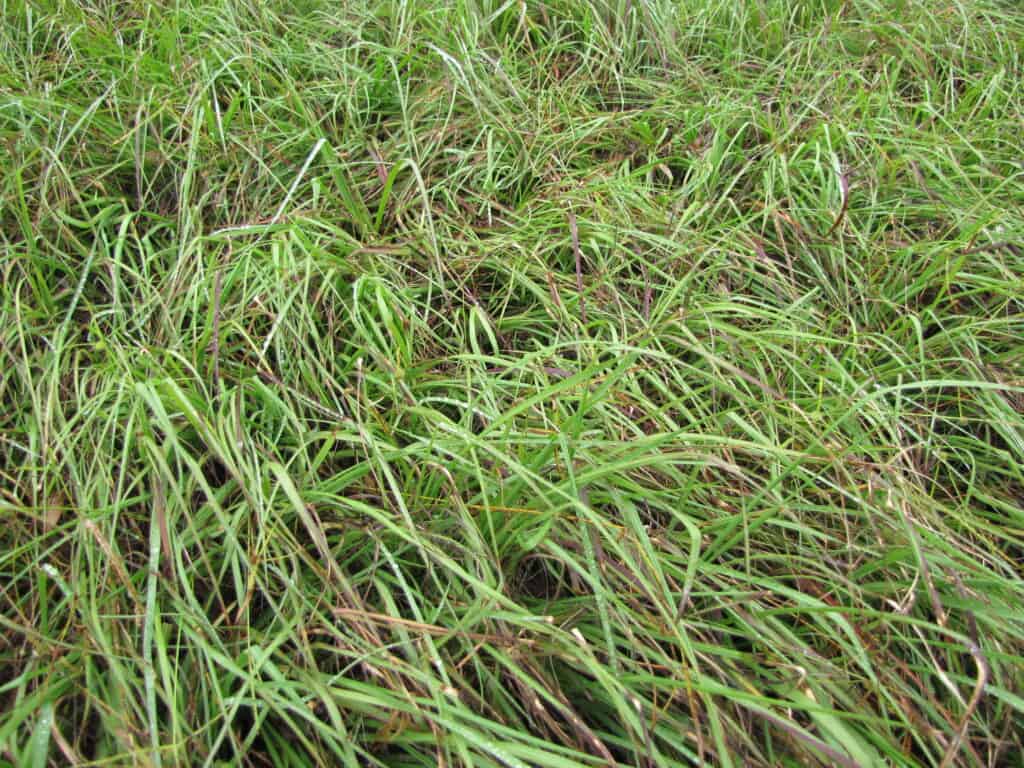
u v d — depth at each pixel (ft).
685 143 4.04
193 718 2.35
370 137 3.88
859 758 2.25
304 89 3.92
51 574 2.37
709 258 3.53
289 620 2.51
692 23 4.68
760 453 2.80
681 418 3.14
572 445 2.66
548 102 4.10
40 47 3.96
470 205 3.69
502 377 3.18
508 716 2.46
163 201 3.66
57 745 2.31
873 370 3.09
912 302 3.54
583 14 4.51
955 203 3.69
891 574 2.68
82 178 3.51
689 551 2.72
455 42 4.11
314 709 2.41
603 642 2.55
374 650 2.35
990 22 4.56
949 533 2.71
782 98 4.13
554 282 3.40
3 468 2.77
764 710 2.25
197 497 2.76
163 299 3.11
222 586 2.65
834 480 2.85
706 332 3.26
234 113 3.76
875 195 3.73
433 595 2.64
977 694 2.19
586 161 3.99
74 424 2.79
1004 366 3.28
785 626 2.55
